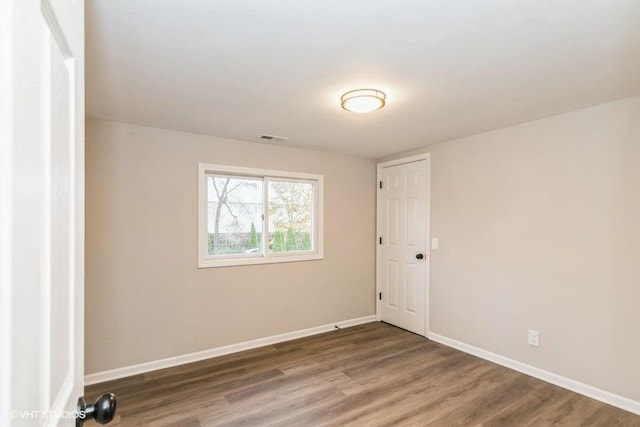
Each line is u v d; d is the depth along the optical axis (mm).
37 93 469
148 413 2277
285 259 3730
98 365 2750
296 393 2545
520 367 2908
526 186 2893
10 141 388
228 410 2314
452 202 3512
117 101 2402
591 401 2422
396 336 3824
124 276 2871
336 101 2406
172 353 3061
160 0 1309
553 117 2721
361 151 4043
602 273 2441
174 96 2316
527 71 1944
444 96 2307
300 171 3873
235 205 3516
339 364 3068
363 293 4375
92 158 2766
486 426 2135
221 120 2832
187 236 3160
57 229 579
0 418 365
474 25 1495
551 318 2717
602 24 1482
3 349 373
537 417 2230
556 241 2695
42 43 499
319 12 1400
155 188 3021
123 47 1674
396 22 1472
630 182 2320
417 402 2416
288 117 2756
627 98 2336
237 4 1344
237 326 3412
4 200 377
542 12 1398
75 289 710
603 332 2428
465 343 3369
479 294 3244
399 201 4160
